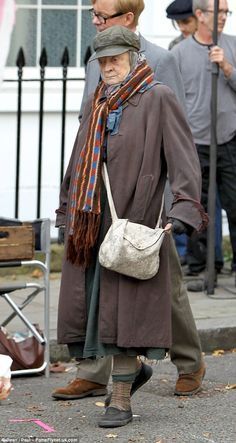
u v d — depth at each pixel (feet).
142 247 25.35
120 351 26.08
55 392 28.94
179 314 28.32
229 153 40.73
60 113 45.83
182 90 30.19
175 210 25.88
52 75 46.50
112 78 26.30
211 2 39.86
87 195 25.99
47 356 31.89
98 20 28.91
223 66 39.60
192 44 40.91
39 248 31.60
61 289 26.91
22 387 30.63
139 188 25.90
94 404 28.53
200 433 25.79
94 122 26.25
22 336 33.37
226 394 29.48
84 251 26.17
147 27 46.60
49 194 45.68
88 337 26.37
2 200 45.42
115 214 25.91
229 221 41.73
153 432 25.80
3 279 43.70
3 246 30.53
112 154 26.07
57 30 46.73
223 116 40.55
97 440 25.13
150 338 25.91
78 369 29.07
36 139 45.65
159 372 32.09
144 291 25.93
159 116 26.16
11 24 26.86
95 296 26.27
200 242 43.19
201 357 29.30
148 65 27.12
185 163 26.07
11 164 45.50
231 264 44.52
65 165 46.09
